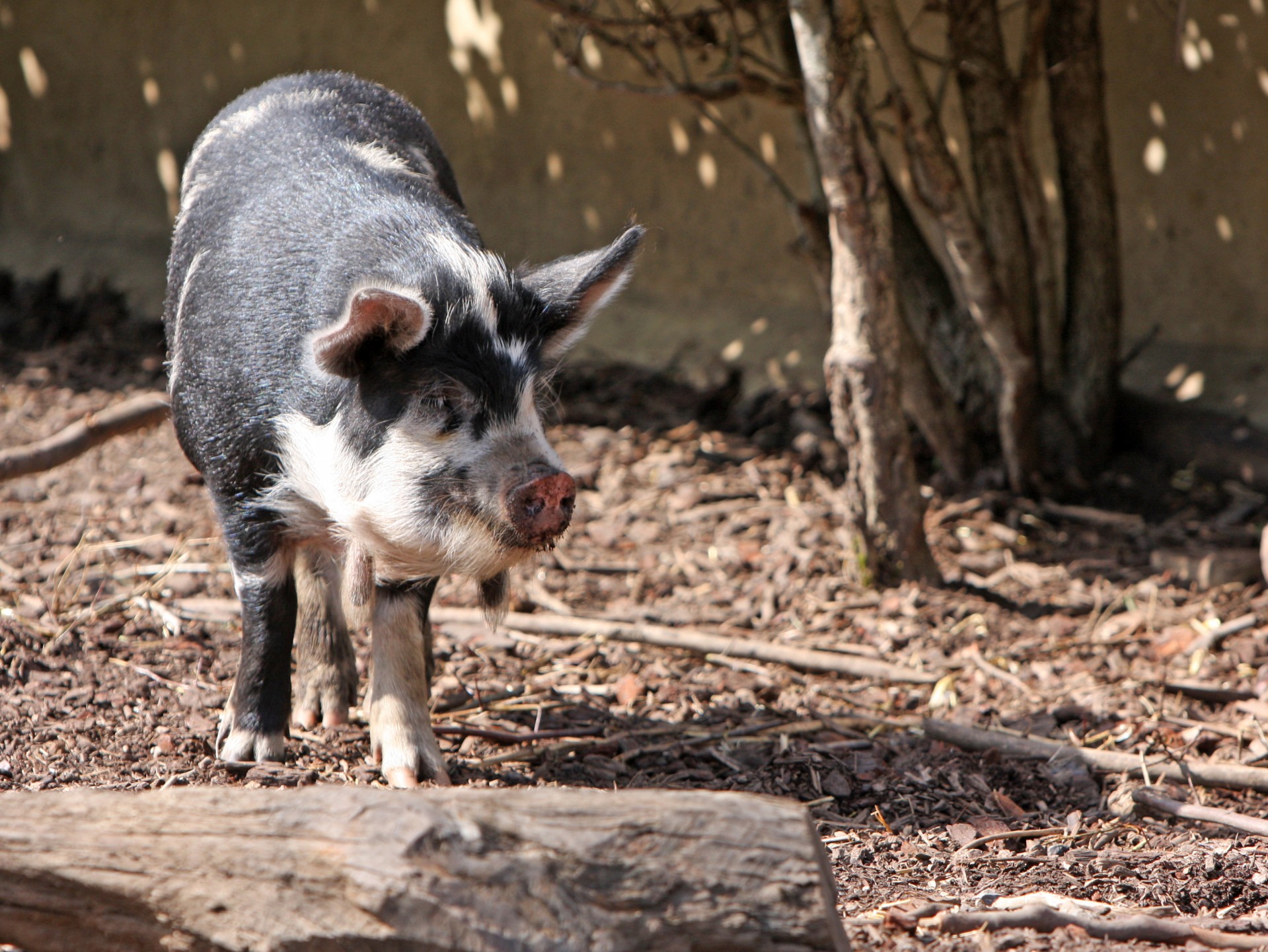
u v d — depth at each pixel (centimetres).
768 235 1262
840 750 656
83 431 823
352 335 493
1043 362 1034
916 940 445
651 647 778
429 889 355
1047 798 614
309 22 1490
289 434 544
